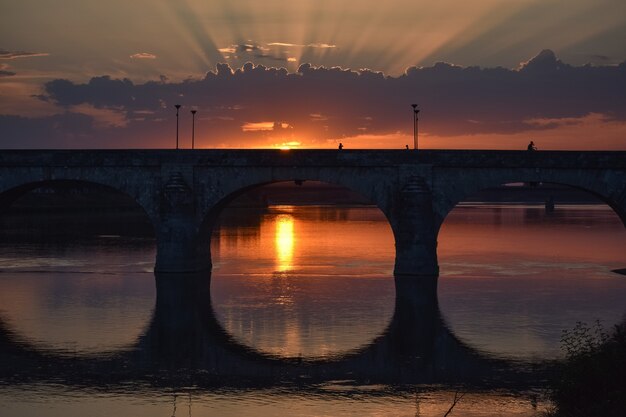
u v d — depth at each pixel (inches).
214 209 4153.5
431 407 2133.4
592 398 1996.8
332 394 2235.5
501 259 4940.9
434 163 3971.5
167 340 2775.6
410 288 3737.7
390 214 4010.8
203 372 2429.9
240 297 3518.7
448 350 2652.6
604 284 3895.2
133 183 4106.8
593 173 3966.5
